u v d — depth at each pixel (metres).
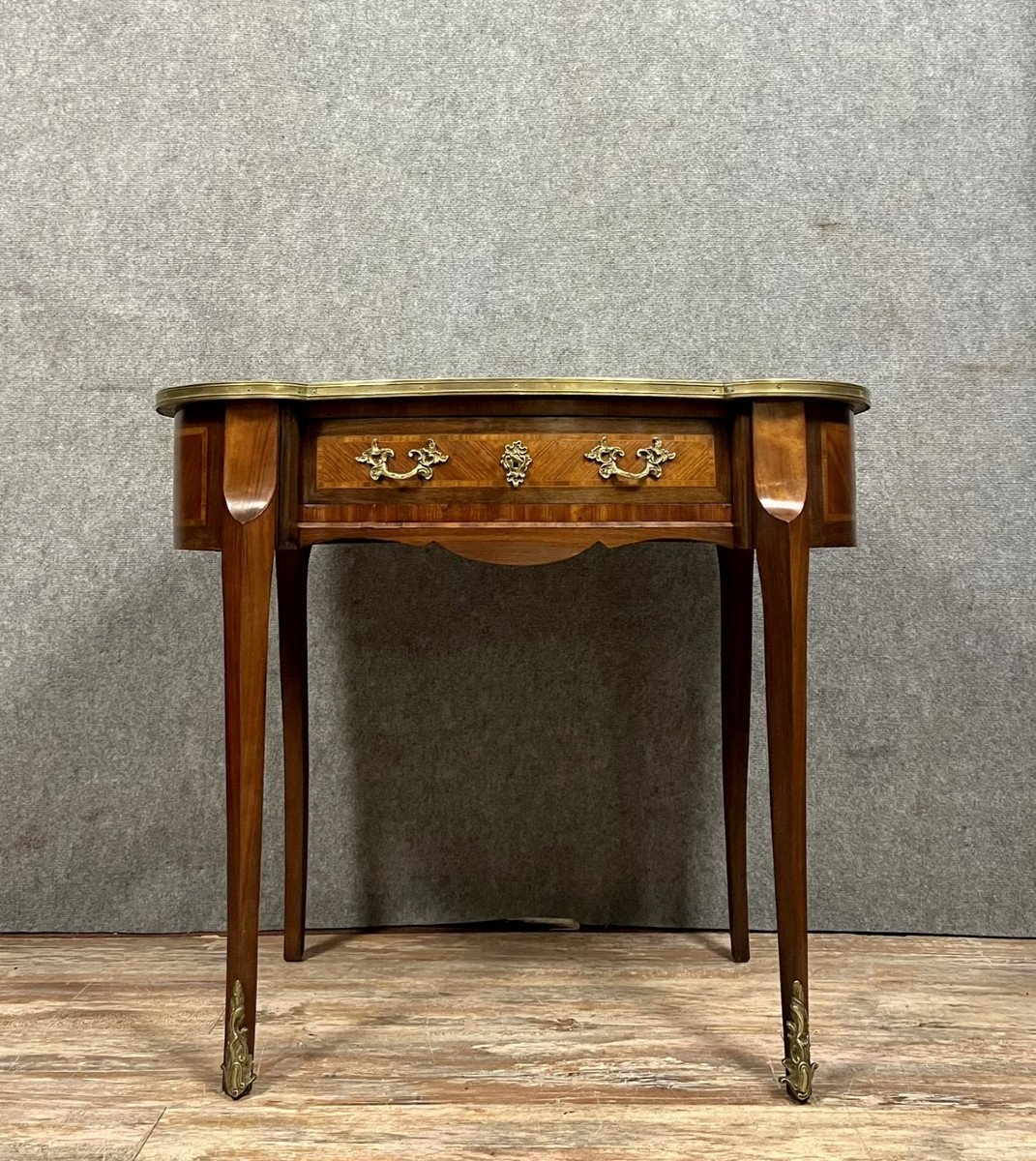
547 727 1.71
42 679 1.69
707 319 1.70
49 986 1.42
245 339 1.70
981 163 1.70
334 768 1.70
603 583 1.71
